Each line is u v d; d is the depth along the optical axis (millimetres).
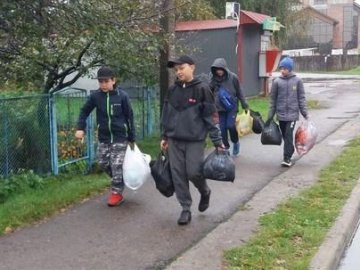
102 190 7199
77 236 5441
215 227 5668
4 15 7156
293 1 26609
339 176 7750
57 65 8898
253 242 5117
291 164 8648
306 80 32750
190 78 5543
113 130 6414
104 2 8055
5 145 7391
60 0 7430
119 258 4855
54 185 7367
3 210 6102
